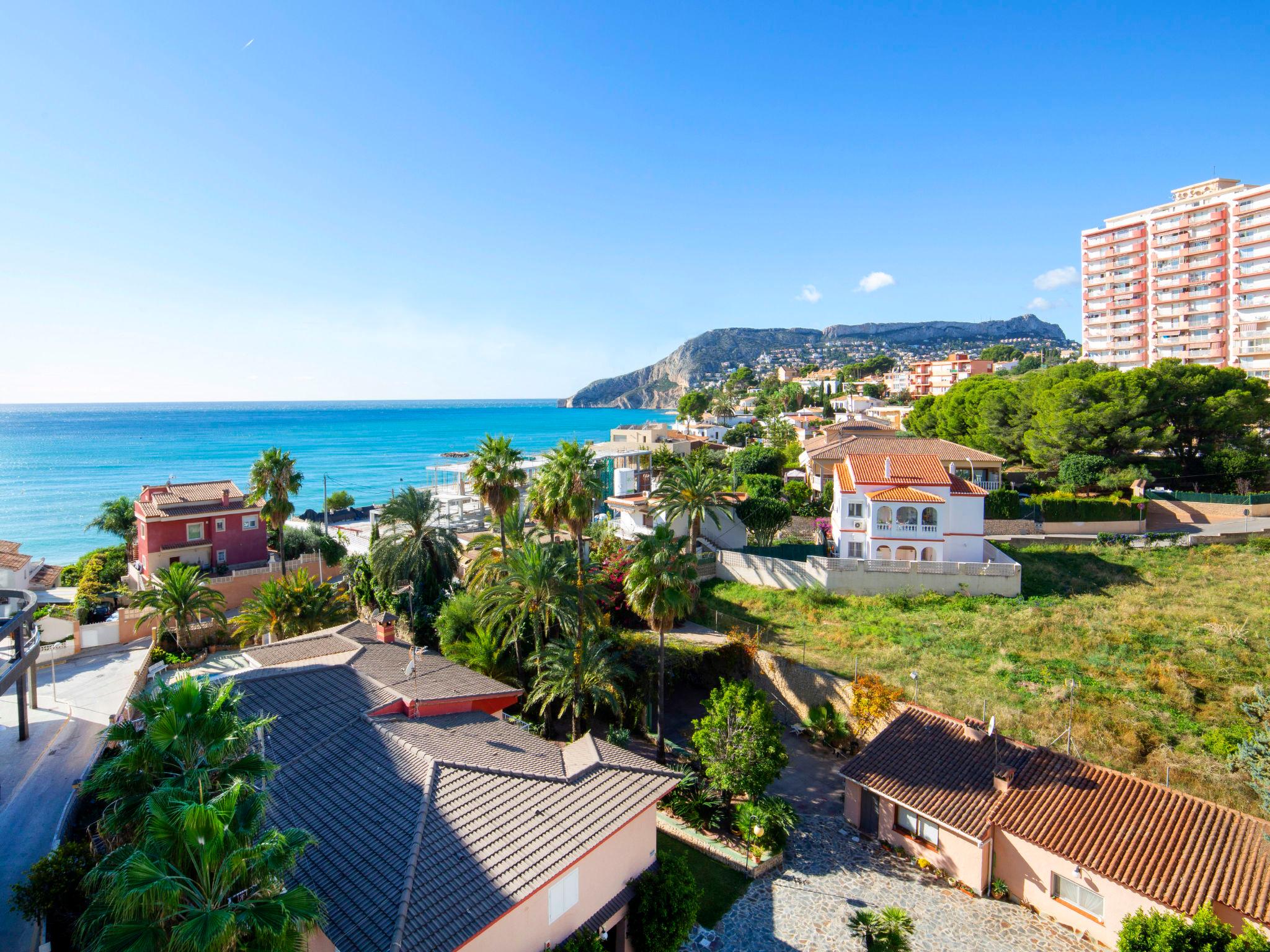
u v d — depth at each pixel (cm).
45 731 3177
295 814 1755
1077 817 2253
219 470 16338
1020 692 3234
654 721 3531
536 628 3441
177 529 5503
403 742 2047
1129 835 2144
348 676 2553
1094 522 5778
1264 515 5725
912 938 2091
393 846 1606
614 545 4838
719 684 3784
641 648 3706
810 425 12444
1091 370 7688
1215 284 11956
